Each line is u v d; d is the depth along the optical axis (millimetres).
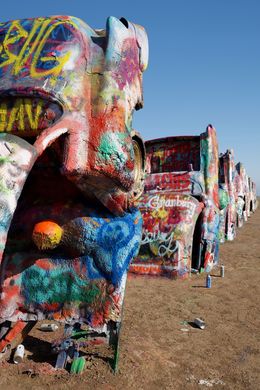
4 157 2955
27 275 4527
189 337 5598
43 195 4559
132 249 4551
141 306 7090
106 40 3859
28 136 3672
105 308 4281
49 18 4008
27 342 4926
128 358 4562
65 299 4402
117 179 3830
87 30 4074
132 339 5273
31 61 3703
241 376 4402
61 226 4312
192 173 10734
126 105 3898
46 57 3693
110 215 4402
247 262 12250
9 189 2930
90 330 4531
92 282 4348
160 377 4207
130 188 4082
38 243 4160
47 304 4441
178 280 9328
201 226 10469
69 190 4371
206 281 8898
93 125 3668
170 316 6570
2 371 4090
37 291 4484
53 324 5605
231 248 15328
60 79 3602
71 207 4355
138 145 5406
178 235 9555
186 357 4840
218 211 11727
